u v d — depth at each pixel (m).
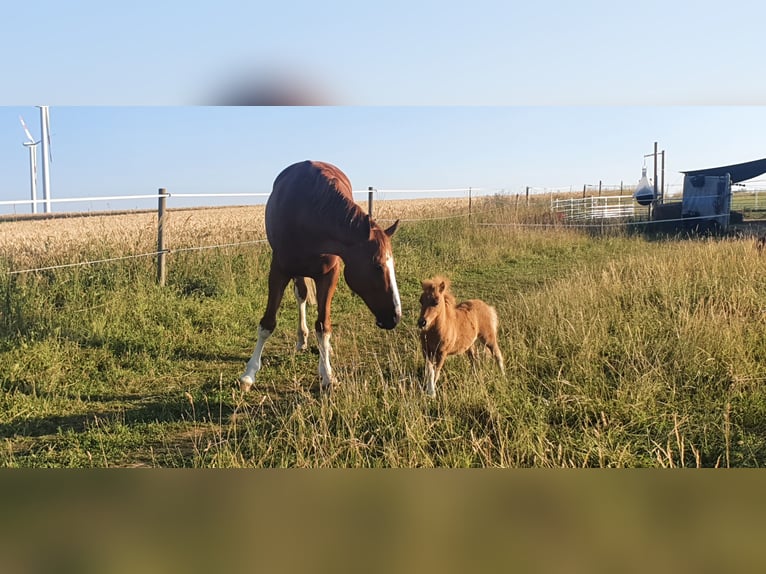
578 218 19.53
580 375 4.62
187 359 5.79
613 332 5.84
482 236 14.24
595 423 3.97
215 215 14.84
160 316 6.79
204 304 7.48
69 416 4.32
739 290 6.68
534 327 6.11
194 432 4.04
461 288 9.60
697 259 9.30
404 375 5.10
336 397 4.26
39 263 8.11
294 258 5.01
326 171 5.17
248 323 7.18
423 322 4.49
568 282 8.30
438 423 3.82
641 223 18.00
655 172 21.36
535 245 14.20
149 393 4.85
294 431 3.79
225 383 5.10
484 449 3.48
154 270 8.23
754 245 10.27
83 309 6.56
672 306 6.20
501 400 4.11
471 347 5.39
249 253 9.92
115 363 5.51
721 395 4.25
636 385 4.30
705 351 4.80
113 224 11.34
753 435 3.69
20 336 5.64
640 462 3.33
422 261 11.60
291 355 5.96
